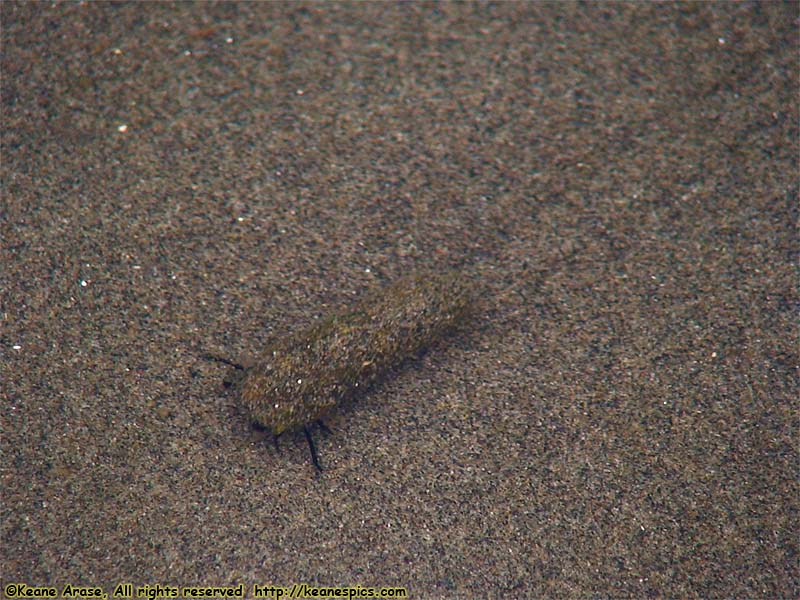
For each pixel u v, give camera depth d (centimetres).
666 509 17
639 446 18
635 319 18
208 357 18
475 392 18
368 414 18
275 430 17
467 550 17
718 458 18
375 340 18
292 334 18
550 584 17
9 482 17
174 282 18
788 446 18
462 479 17
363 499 17
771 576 17
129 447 17
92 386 18
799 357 18
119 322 18
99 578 17
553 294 18
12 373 18
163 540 17
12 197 18
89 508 17
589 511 17
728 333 18
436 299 18
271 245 18
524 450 18
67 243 18
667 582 17
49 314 18
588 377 18
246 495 17
